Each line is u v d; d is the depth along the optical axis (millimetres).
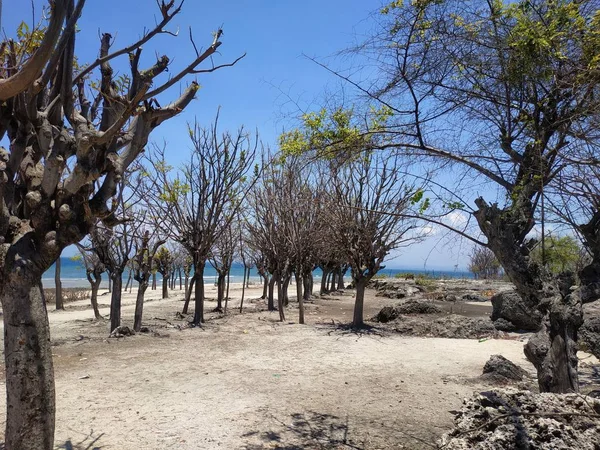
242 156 15523
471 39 4645
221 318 17250
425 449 5277
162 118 4648
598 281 4816
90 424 6043
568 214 4254
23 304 3877
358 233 14258
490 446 4102
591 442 4020
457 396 7402
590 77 4059
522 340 12766
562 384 4602
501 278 35531
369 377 8617
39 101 4383
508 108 4816
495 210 4820
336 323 15992
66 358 10188
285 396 7371
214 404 6930
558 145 4465
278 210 16656
